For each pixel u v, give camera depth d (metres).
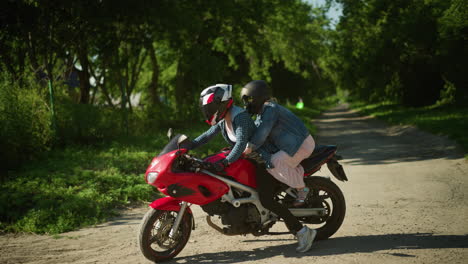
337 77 46.06
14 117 8.97
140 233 3.84
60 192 6.54
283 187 4.25
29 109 9.73
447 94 30.64
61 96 11.66
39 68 12.60
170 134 4.09
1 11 12.34
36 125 9.89
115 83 19.89
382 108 39.66
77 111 11.67
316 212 4.38
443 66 26.23
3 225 5.31
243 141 3.84
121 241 4.75
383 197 6.43
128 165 8.88
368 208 5.79
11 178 7.36
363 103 62.66
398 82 36.97
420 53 31.33
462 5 22.27
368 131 20.94
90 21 13.09
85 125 11.83
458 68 25.20
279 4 25.94
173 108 19.84
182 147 3.94
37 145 9.66
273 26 27.81
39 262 4.07
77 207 5.84
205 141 4.20
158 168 3.77
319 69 56.94
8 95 9.24
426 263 3.50
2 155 8.22
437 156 10.56
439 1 24.95
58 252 4.38
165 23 14.69
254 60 30.38
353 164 10.35
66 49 15.66
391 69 34.12
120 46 17.62
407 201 6.09
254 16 22.72
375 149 13.16
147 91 32.88
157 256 3.94
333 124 28.83
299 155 4.08
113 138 12.83
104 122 12.77
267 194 4.09
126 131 14.10
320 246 4.23
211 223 4.21
